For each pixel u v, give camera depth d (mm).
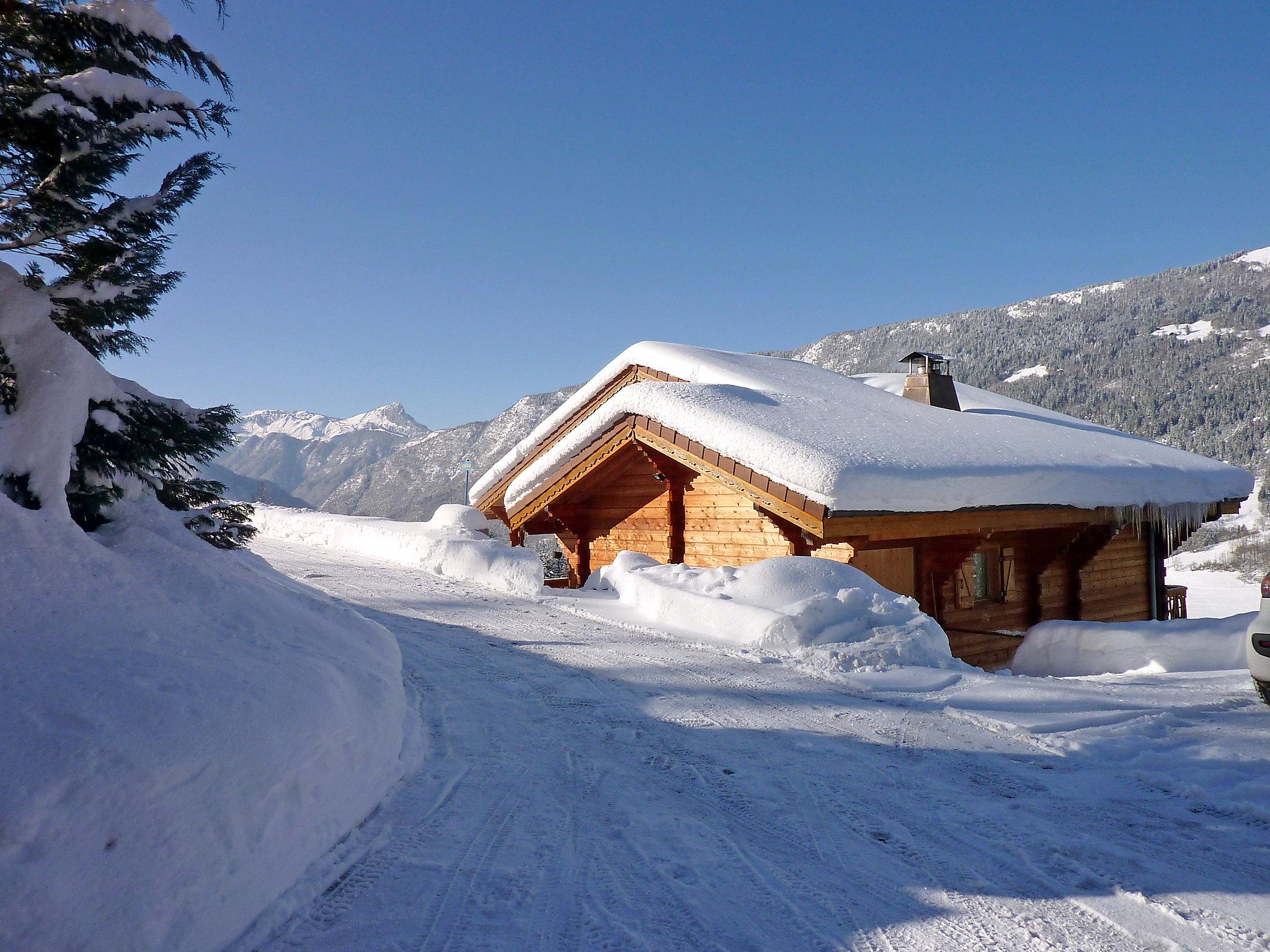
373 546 14977
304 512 18734
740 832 3699
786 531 11133
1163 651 8727
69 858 2340
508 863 3361
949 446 10766
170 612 3727
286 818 3100
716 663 7191
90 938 2270
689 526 12664
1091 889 3145
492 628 8711
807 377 15758
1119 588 14641
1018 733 5203
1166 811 3902
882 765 4609
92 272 4957
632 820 3834
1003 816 3861
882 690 6301
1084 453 12578
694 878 3242
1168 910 2971
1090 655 9484
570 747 4941
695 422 10445
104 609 3479
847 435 10203
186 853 2605
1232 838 3598
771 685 6457
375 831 3613
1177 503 12859
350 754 3699
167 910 2477
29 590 3357
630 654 7535
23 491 4031
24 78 4676
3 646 2990
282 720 3266
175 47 4973
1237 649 8219
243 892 2754
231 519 5602
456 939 2771
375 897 3055
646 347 15047
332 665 4074
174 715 2920
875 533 9039
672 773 4492
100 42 4820
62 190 4566
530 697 6086
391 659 5027
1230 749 4707
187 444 4988
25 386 4188
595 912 2969
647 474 13547
